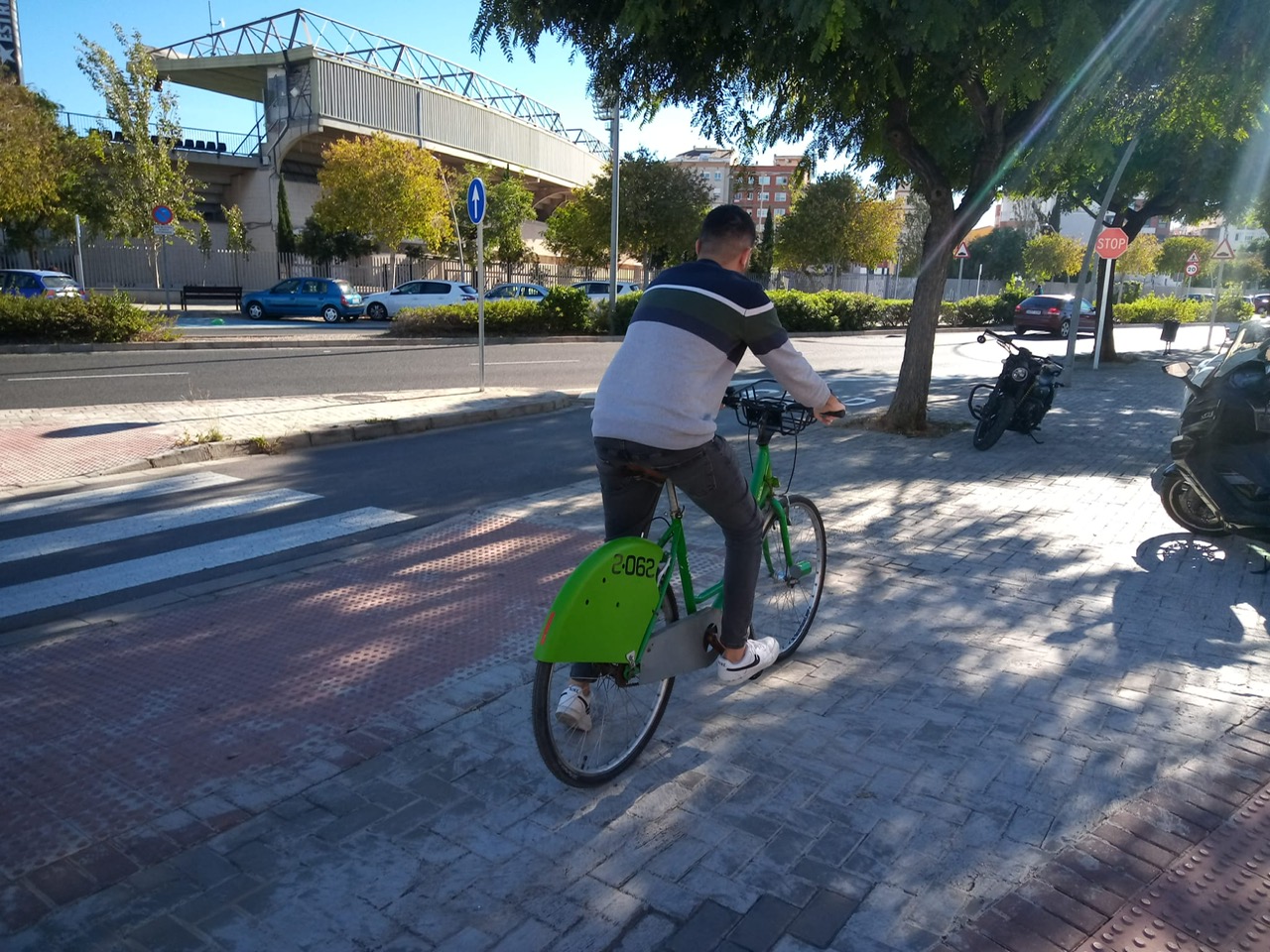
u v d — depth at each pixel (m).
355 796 3.18
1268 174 17.06
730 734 3.61
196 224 45.69
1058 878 2.74
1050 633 4.61
